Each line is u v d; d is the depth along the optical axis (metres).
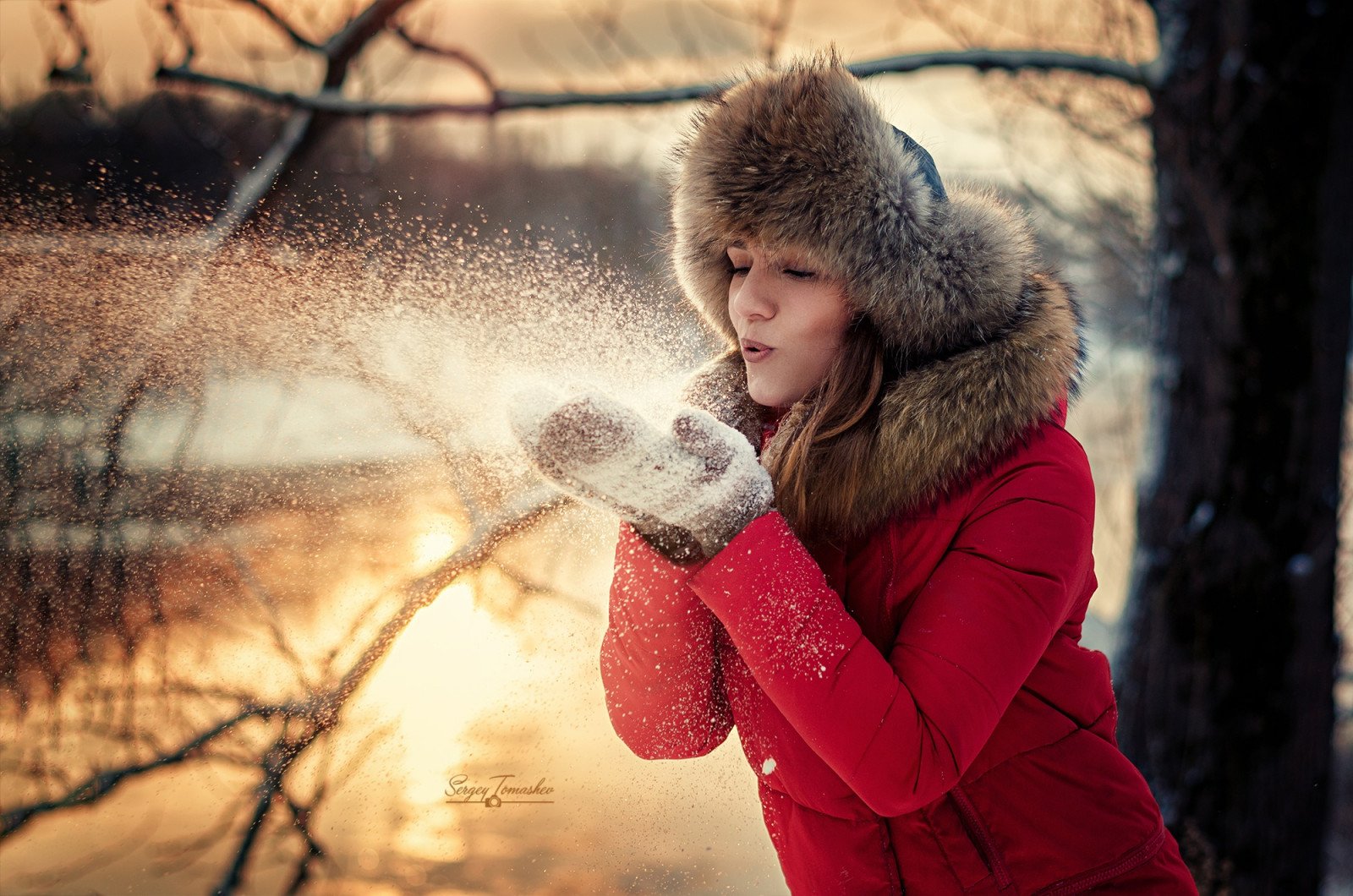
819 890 1.32
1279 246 2.86
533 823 3.59
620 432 1.08
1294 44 2.83
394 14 2.65
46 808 2.08
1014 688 1.13
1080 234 4.53
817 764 1.28
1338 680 3.06
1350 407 3.44
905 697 1.09
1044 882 1.26
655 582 1.30
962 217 1.30
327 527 2.18
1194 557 2.93
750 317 1.31
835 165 1.22
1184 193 2.95
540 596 2.57
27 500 2.09
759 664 1.11
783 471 1.28
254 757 2.18
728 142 1.28
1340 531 3.07
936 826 1.26
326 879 2.26
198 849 2.34
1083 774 1.28
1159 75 2.91
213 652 2.17
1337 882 4.69
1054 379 1.25
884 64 2.81
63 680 2.13
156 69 2.62
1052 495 1.19
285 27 2.68
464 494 2.18
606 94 2.83
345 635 2.17
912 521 1.22
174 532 2.15
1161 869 1.30
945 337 1.28
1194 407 2.96
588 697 2.69
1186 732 2.95
